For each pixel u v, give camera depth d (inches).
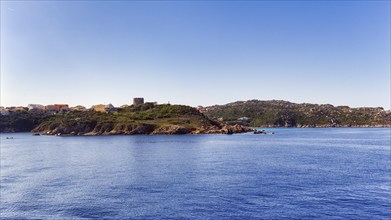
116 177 2664.9
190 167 3166.8
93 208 1752.0
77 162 3791.8
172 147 5684.1
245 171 2881.4
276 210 1679.4
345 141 7431.1
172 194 2031.3
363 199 1871.3
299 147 5762.8
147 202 1855.3
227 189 2148.1
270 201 1845.5
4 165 3666.3
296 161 3631.9
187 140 7583.7
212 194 2016.5
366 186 2219.5
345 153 4623.5
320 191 2075.5
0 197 2023.9
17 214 1674.5
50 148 6067.9
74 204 1834.4
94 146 6210.6
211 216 1596.9
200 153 4616.1
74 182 2477.9
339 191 2073.1
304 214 1611.7
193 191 2105.1
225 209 1705.2
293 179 2480.3
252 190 2113.7
